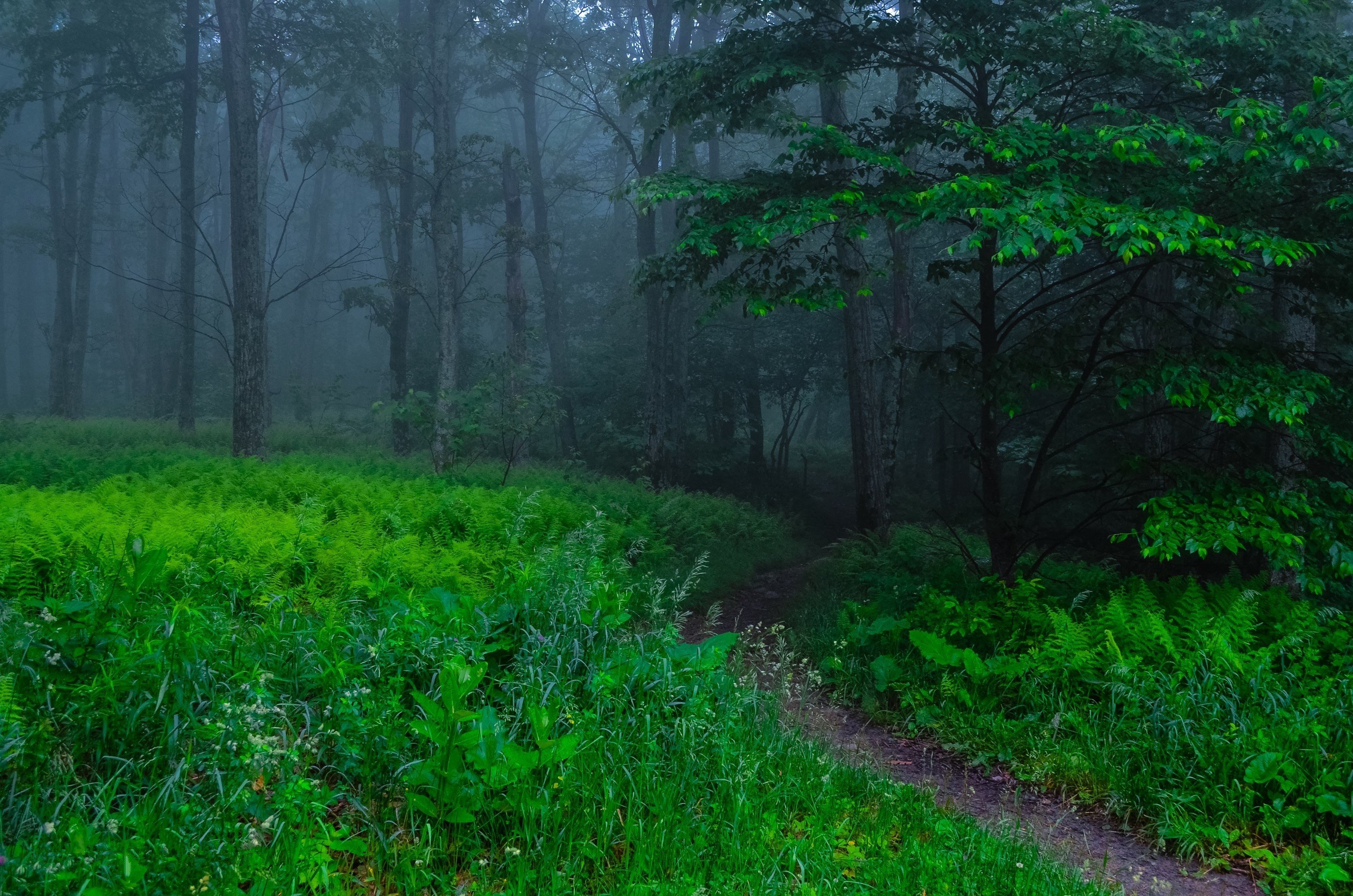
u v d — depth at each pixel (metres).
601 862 3.80
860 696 7.28
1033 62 8.38
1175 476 7.78
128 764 3.77
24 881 2.79
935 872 3.97
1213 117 9.40
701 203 9.16
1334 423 8.33
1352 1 11.94
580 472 20.80
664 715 4.96
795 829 4.29
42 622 4.45
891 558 12.56
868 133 9.53
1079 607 7.82
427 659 4.87
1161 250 8.00
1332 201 7.00
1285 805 4.93
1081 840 4.90
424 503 11.13
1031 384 9.02
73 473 13.46
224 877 3.09
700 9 10.51
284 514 8.66
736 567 13.84
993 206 7.15
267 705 4.02
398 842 3.77
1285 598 7.17
